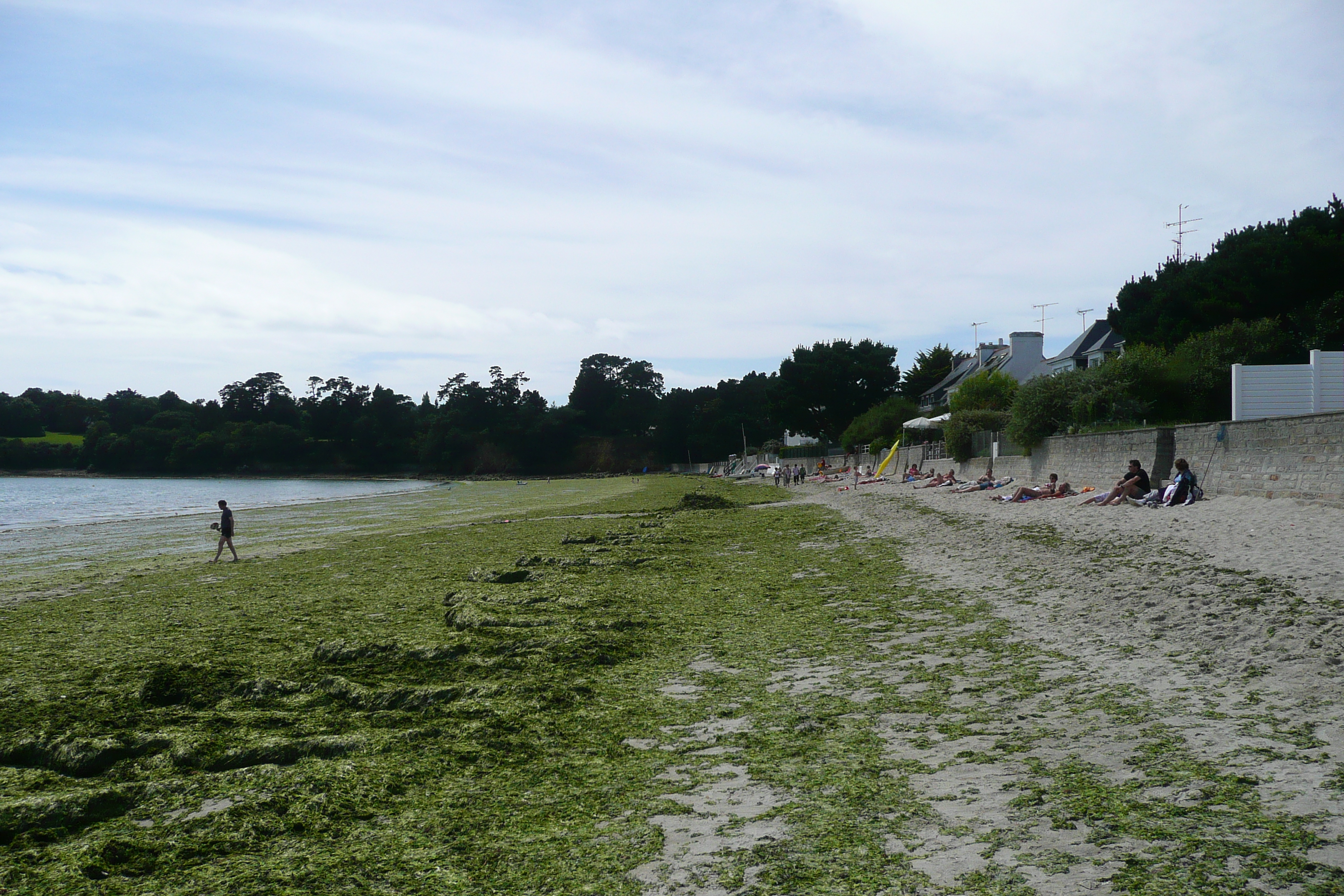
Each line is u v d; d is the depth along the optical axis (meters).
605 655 10.19
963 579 14.29
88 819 5.96
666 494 61.00
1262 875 3.99
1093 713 6.98
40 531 39.47
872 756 6.37
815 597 13.87
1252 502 17.69
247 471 173.62
